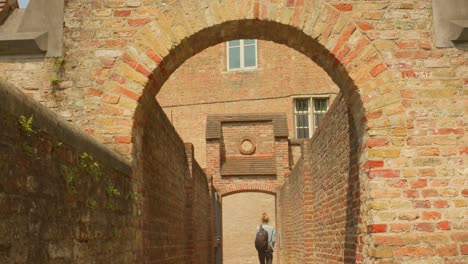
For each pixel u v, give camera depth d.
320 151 9.62
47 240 3.05
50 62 5.35
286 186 16.30
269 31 5.70
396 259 4.86
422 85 5.24
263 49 24.66
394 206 4.96
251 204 24.06
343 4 5.43
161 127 7.42
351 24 5.38
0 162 2.52
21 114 2.75
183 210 10.43
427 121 5.15
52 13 5.43
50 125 3.11
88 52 5.36
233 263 23.56
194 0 5.46
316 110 24.28
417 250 4.86
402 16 5.40
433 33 5.36
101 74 5.31
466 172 5.04
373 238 4.92
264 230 14.17
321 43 5.37
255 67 24.67
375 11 5.41
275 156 19.19
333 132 8.05
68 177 3.37
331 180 8.34
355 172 6.23
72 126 3.56
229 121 20.03
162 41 5.39
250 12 5.42
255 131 20.08
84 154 3.69
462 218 4.93
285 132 19.22
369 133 5.14
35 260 2.88
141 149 5.61
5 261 2.54
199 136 24.48
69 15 5.44
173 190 8.83
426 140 5.11
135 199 5.20
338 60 5.34
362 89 5.25
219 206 19.16
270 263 14.22
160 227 7.25
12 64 5.34
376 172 5.04
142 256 5.53
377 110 5.19
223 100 24.61
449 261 4.84
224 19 5.42
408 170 5.04
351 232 6.49
